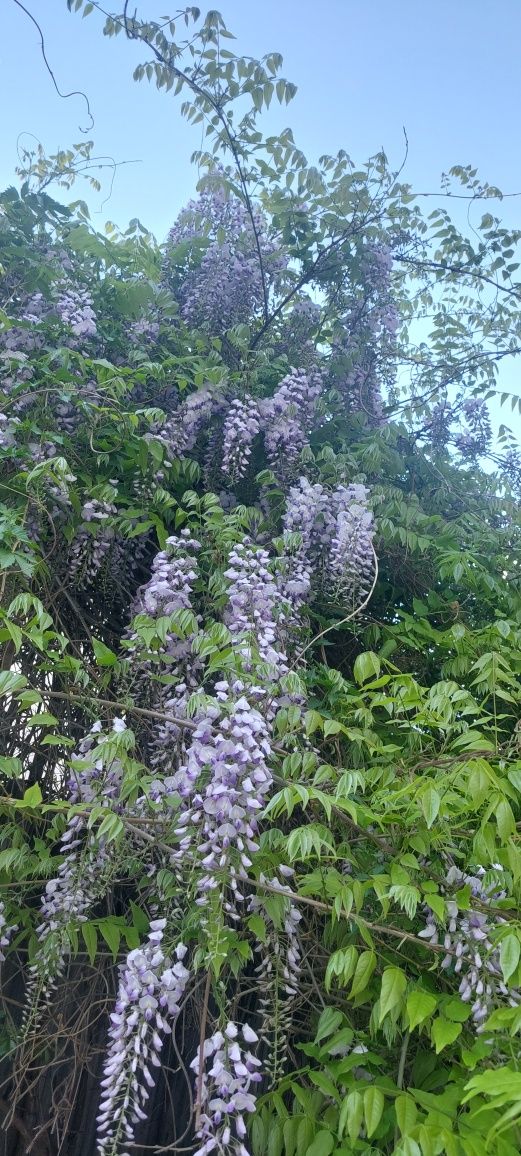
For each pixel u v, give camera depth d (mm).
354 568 3449
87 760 2328
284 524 3588
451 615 3889
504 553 4223
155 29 3891
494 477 4926
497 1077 1537
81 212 4586
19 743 3213
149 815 2436
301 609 3389
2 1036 2945
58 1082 2977
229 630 2797
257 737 2295
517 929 1902
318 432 4309
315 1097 2145
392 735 3096
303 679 3092
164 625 2660
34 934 2740
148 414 3309
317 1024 2553
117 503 3553
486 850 2096
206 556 3172
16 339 3691
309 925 2568
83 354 3920
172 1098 2881
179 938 2172
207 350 4320
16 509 3086
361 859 2604
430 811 1995
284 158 4297
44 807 2184
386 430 4156
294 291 4395
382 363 4988
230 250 4746
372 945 2068
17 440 3395
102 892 2488
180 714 2740
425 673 3721
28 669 3266
